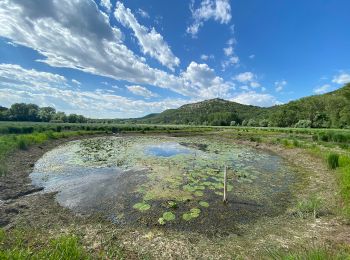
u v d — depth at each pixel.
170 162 15.69
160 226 6.62
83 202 8.38
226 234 6.19
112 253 4.97
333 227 6.23
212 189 10.01
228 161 16.56
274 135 34.28
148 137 36.81
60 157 17.00
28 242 5.31
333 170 12.30
